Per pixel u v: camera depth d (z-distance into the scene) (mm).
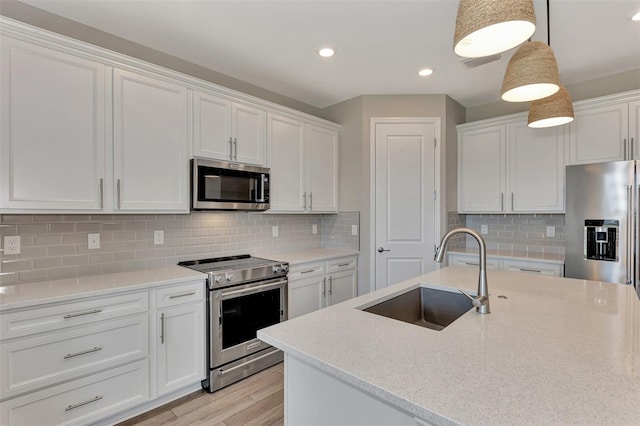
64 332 1738
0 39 1694
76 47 1927
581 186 2725
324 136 3588
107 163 2059
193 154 2479
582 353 1011
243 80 3150
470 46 1108
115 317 1909
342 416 999
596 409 729
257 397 2254
